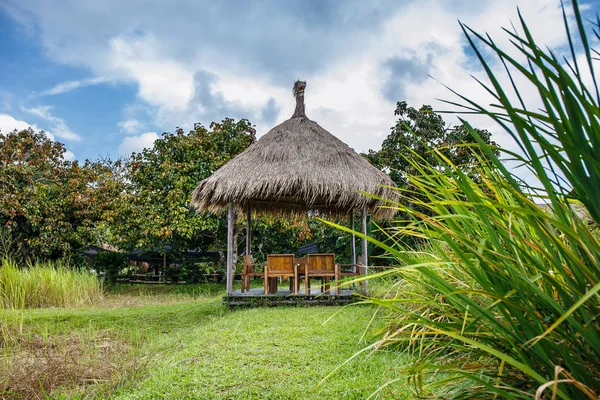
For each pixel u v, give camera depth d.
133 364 4.18
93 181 17.98
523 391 1.13
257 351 4.40
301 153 9.02
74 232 16.72
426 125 14.07
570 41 0.79
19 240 16.20
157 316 7.82
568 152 0.84
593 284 0.86
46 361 4.35
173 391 3.31
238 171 8.73
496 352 0.98
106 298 12.31
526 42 0.85
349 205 10.30
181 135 17.31
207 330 5.68
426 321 1.33
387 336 1.71
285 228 16.53
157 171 16.48
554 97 0.84
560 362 1.04
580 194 0.89
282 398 3.14
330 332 5.14
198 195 9.27
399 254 1.17
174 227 15.52
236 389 3.35
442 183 1.50
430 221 1.33
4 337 5.29
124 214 16.28
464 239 1.10
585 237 0.93
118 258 17.56
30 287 9.75
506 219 1.35
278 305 8.32
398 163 14.21
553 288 1.22
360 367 3.68
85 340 5.65
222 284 16.70
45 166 18.58
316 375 3.59
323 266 8.45
